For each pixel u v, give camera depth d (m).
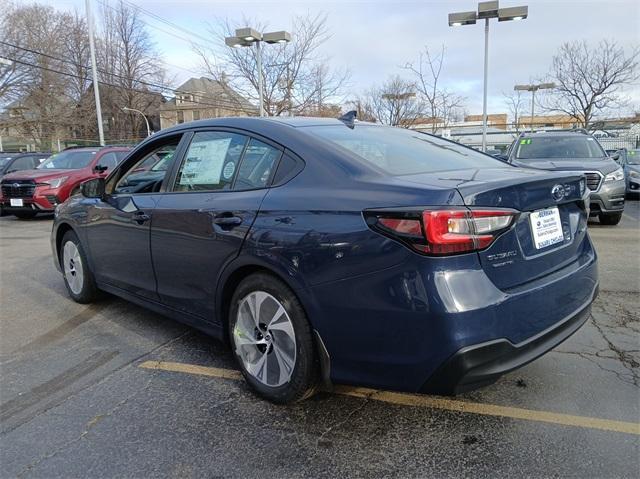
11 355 3.75
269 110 23.97
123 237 4.00
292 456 2.46
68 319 4.54
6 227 10.97
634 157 14.97
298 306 2.67
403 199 2.31
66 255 5.06
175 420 2.80
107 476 2.34
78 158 12.55
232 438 2.62
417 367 2.26
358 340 2.42
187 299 3.46
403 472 2.32
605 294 4.85
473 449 2.48
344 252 2.41
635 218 10.24
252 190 2.99
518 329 2.35
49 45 46.03
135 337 4.07
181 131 3.73
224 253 3.02
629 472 2.28
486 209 2.31
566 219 2.91
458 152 3.48
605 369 3.29
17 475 2.36
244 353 3.07
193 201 3.32
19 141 48.12
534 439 2.55
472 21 16.64
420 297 2.20
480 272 2.27
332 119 3.52
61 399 3.07
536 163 9.02
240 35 18.20
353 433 2.64
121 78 53.66
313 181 2.72
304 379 2.70
